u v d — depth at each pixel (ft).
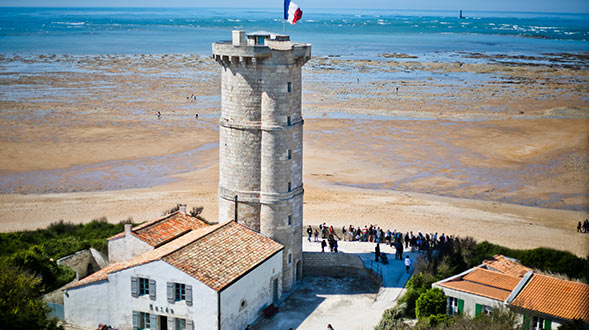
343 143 391.86
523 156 367.25
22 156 351.67
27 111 465.06
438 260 185.78
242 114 170.91
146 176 323.98
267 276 166.09
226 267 152.25
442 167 346.13
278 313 165.37
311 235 224.74
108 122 437.17
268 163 171.83
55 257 186.09
